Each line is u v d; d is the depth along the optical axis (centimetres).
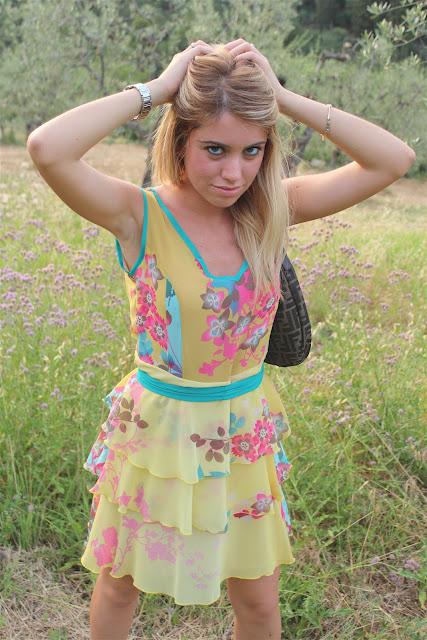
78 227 662
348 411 350
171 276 188
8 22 1711
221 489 195
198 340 189
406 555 290
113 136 1817
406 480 332
